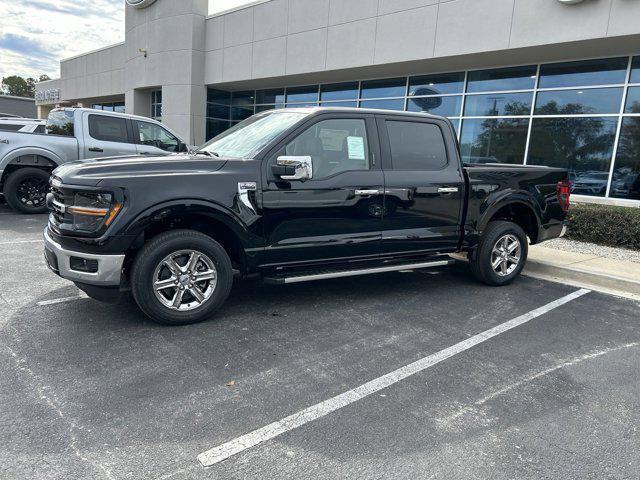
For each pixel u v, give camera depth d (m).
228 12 19.03
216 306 4.47
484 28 12.23
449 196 5.52
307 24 16.30
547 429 3.02
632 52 11.29
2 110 38.53
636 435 2.99
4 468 2.48
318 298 5.36
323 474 2.54
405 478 2.53
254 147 4.69
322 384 3.46
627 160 11.55
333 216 4.84
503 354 4.09
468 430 2.98
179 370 3.57
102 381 3.37
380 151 5.14
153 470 2.52
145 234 4.37
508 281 6.12
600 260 7.30
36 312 4.57
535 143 13.13
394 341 4.26
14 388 3.23
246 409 3.11
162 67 21.17
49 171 9.80
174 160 4.35
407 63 14.07
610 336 4.58
